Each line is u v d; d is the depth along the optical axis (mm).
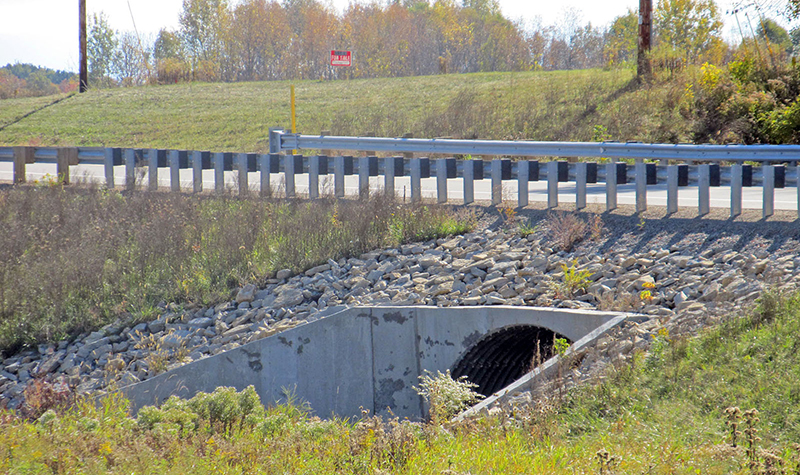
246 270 10617
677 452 4516
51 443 4609
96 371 9008
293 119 17812
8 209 12906
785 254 7957
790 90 17219
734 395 5246
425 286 9336
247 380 8906
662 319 7160
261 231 11367
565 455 4801
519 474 4453
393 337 8984
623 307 7578
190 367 8703
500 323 8219
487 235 10320
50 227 12164
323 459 4859
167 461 4625
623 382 5926
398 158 11922
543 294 8406
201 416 5781
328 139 14266
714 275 7770
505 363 9664
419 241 10703
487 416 5922
